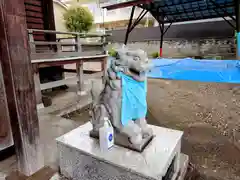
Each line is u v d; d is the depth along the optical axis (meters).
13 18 1.29
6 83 1.39
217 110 3.50
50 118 2.95
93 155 1.38
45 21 4.86
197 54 9.63
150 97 4.41
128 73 1.32
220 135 2.60
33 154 1.59
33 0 4.48
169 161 1.33
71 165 1.58
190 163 1.96
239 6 6.27
